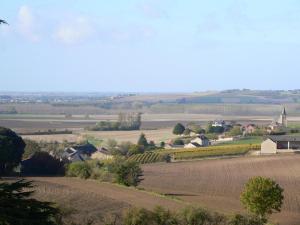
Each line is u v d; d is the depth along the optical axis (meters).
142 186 95.38
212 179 105.25
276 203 58.94
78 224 45.88
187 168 122.56
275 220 63.19
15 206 16.81
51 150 145.38
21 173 108.81
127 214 47.62
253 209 58.47
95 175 97.50
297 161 129.38
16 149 108.69
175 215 48.78
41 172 110.06
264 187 58.50
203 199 79.19
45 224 16.94
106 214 58.09
